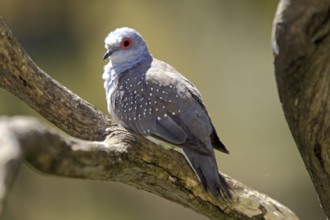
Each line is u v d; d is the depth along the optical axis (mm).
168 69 11508
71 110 9977
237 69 21656
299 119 8609
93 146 7953
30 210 19656
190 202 10188
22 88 9898
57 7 20219
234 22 21000
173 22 20734
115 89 11484
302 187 21141
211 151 10219
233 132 21359
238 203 10242
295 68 8102
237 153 21328
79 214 20141
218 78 21281
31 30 20234
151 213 20703
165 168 9766
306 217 20859
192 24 20859
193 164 9969
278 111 21344
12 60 9672
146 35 20562
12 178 6160
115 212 20406
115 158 8688
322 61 7996
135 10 20531
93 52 20219
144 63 11867
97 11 20406
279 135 21312
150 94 10914
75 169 7609
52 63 20094
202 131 10414
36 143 6793
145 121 10836
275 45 8055
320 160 8984
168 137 10492
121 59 12000
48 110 10008
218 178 9906
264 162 21281
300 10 7711
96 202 20344
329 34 7777
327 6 7617
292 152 21219
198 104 10703
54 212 19938
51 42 20250
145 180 9773
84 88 19953
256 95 21422
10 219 19359
